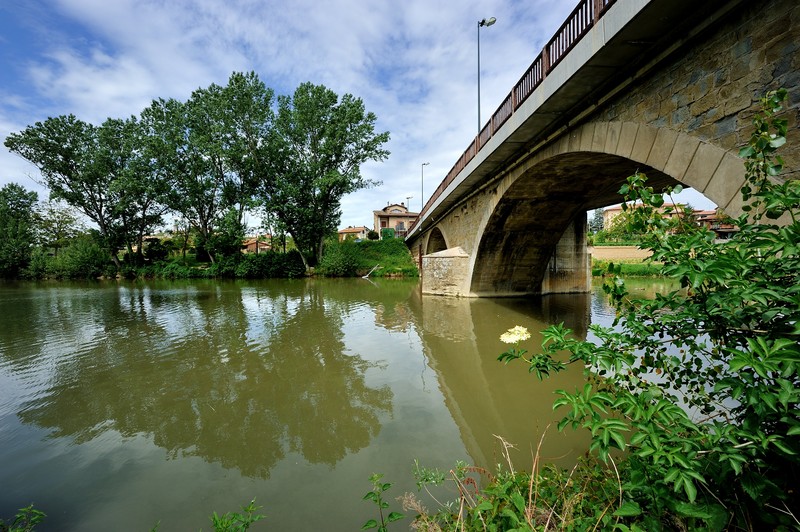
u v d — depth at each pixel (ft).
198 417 18.22
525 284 61.05
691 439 5.17
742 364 4.55
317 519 10.83
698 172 14.29
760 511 4.86
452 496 11.38
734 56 12.84
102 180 117.70
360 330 36.99
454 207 65.16
